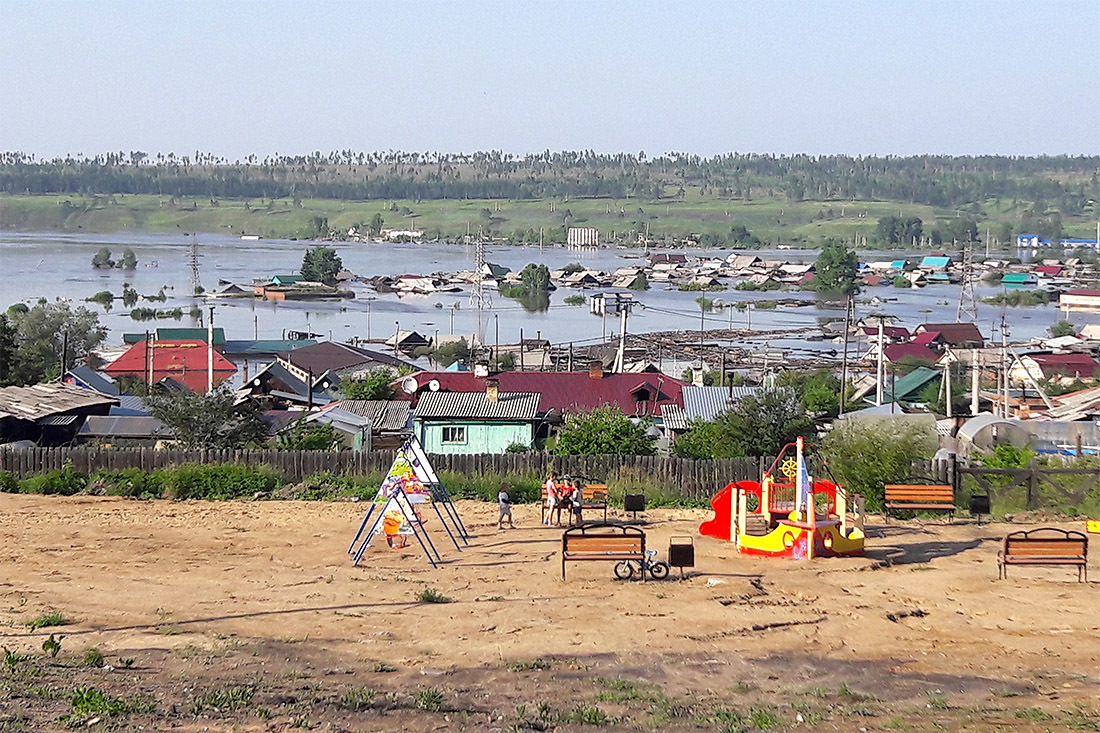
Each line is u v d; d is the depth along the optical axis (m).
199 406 50.72
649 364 91.50
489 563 26.84
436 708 15.08
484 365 64.69
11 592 23.55
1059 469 35.16
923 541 29.94
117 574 25.70
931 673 17.64
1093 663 18.25
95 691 15.15
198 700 14.93
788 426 47.09
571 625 20.55
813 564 26.42
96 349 116.00
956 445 46.78
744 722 14.73
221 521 33.62
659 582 24.42
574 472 40.84
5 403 58.44
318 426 56.00
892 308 194.38
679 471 40.16
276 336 146.75
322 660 17.95
